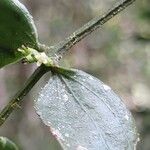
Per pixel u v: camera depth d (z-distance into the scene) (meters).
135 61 0.87
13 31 0.19
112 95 0.18
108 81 0.81
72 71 0.18
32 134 0.71
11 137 0.69
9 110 0.18
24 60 0.18
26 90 0.18
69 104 0.17
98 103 0.18
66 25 0.76
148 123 0.58
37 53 0.18
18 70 0.68
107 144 0.17
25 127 0.70
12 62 0.19
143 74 0.87
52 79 0.18
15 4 0.19
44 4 0.75
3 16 0.19
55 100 0.17
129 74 0.86
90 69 0.77
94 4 0.78
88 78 0.18
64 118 0.17
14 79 0.69
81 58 0.75
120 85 0.84
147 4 0.67
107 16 0.19
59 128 0.16
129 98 0.83
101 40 0.80
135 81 0.86
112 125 0.17
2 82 0.68
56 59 0.18
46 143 0.71
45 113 0.17
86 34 0.19
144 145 0.57
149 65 0.88
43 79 0.57
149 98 0.85
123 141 0.17
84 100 0.18
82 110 0.17
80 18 0.77
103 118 0.17
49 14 0.75
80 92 0.18
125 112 0.17
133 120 0.17
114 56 0.83
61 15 0.76
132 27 0.81
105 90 0.18
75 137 0.16
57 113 0.17
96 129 0.17
